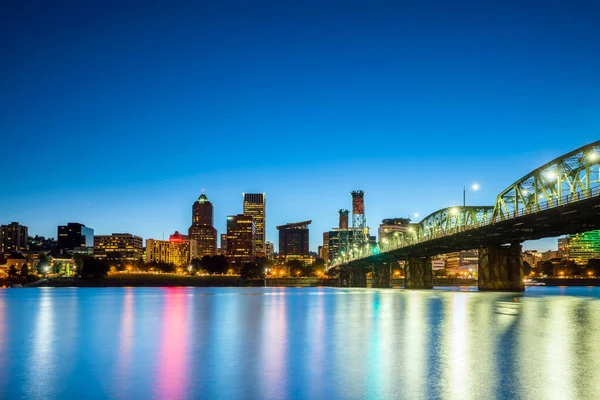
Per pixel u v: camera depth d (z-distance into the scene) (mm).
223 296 159375
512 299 111750
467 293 148250
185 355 39250
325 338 48312
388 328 55938
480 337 46844
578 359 35375
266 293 188875
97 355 39719
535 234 125500
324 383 29609
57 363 36531
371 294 162750
